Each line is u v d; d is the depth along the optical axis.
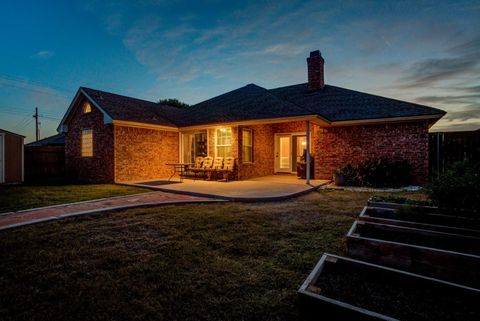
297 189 7.74
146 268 2.66
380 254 2.68
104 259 2.88
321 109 10.93
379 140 9.70
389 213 4.06
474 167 3.34
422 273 2.46
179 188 8.16
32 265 2.74
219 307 1.99
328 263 2.35
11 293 2.19
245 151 11.33
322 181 9.98
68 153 12.95
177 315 1.89
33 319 1.85
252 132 11.88
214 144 11.48
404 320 1.68
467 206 3.17
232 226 4.13
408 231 3.26
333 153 10.55
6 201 6.34
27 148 12.17
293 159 13.55
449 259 2.35
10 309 1.97
